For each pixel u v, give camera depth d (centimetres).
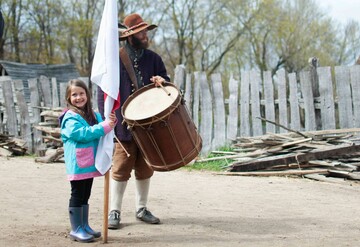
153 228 580
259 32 4272
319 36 4231
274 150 1109
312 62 1230
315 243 516
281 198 801
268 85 1267
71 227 526
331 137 1115
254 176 1046
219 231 568
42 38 4425
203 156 1270
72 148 511
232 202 759
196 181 970
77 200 518
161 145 544
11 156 1413
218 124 1311
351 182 973
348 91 1206
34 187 872
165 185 914
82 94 524
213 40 4397
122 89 598
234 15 4272
